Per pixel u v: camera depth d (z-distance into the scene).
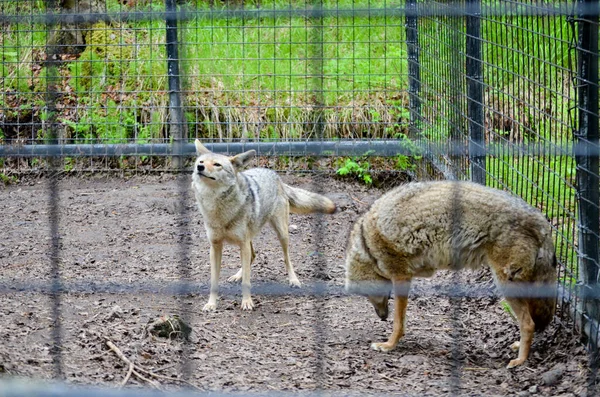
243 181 7.20
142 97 12.16
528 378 5.50
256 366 5.68
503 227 5.70
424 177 10.49
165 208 10.18
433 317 6.85
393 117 11.78
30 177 11.62
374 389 5.34
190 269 8.00
